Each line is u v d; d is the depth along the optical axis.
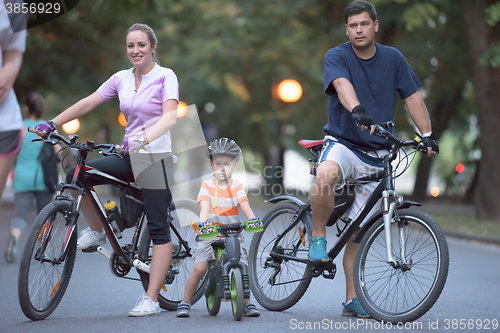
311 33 83.19
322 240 20.38
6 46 14.94
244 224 20.20
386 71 20.36
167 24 82.00
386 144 20.22
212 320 19.84
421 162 101.44
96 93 21.22
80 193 20.12
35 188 34.28
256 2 83.25
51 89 84.25
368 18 20.02
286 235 22.14
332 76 19.91
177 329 18.39
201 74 98.31
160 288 20.95
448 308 22.33
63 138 19.84
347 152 20.05
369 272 19.88
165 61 93.12
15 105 15.51
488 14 53.28
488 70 59.31
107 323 19.27
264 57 84.06
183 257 22.19
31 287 19.47
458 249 42.53
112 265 21.27
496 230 50.97
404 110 90.38
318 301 23.53
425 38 76.94
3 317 20.19
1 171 15.42
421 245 18.95
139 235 21.53
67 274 20.62
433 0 64.50
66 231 20.23
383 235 19.75
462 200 98.81
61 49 78.06
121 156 20.56
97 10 72.38
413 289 19.08
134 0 69.62
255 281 22.73
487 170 60.00
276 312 21.50
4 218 64.12
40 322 19.44
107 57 80.56
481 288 26.78
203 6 85.19
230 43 89.69
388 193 19.45
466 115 108.00
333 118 20.55
